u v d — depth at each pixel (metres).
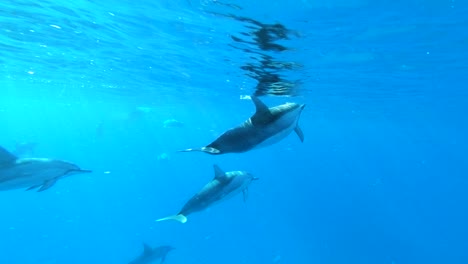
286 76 17.42
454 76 18.25
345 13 9.30
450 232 50.31
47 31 13.40
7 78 27.95
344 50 12.88
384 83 19.94
